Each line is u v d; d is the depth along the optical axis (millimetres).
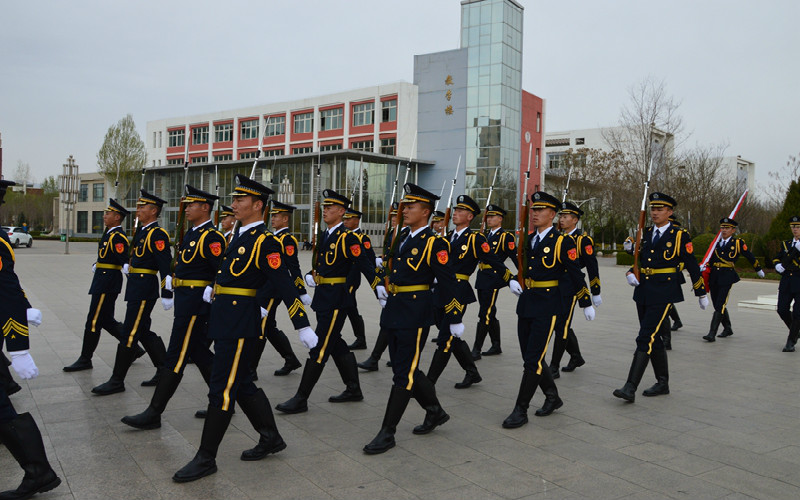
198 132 59719
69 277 20281
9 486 4133
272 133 55594
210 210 5992
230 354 4449
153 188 53125
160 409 5359
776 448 5055
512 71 45500
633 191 34719
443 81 46781
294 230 44688
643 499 4047
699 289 7465
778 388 7090
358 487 4188
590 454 4883
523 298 5961
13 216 82000
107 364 7777
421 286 5172
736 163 74250
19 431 3855
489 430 5484
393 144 48469
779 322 12719
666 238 6734
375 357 7859
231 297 4543
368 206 43938
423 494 4086
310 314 12977
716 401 6516
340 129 51688
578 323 12195
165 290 6262
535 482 4312
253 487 4164
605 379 7500
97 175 65000
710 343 10172
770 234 25562
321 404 6270
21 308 4027
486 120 44844
